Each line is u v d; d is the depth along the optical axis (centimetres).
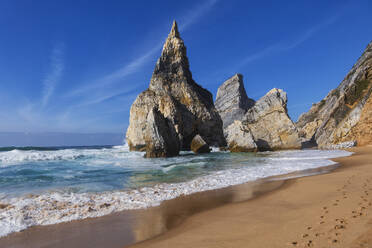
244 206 657
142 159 2302
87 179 1179
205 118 4612
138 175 1295
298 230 427
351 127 3186
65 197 807
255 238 413
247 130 3253
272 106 3472
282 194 770
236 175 1218
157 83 4669
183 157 2492
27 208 682
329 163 1585
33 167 1653
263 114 3500
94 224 556
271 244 377
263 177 1145
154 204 718
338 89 4962
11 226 546
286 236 404
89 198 791
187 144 4322
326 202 604
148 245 424
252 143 3122
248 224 499
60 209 671
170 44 5138
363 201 566
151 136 2575
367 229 383
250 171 1341
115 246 430
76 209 670
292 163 1667
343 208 529
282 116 3359
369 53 3784
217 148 4247
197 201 741
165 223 548
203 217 578
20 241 466
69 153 2817
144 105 4325
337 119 3722
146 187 969
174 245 414
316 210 543
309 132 5159
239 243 397
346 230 394
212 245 399
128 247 422
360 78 3609
